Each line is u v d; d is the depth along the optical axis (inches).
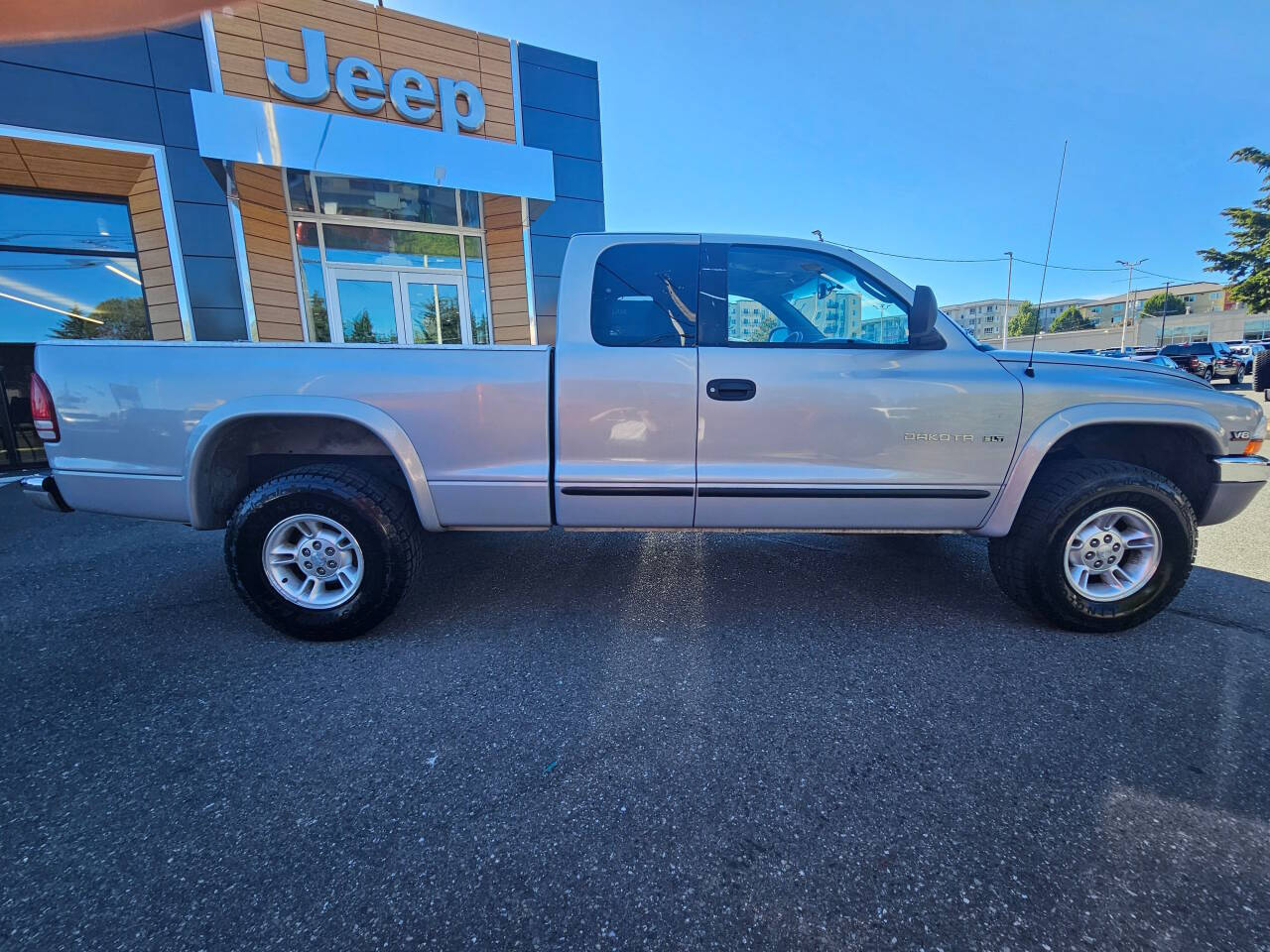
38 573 149.6
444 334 388.8
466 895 58.0
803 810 68.7
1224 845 63.2
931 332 110.5
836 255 113.2
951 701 90.0
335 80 318.0
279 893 58.1
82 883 59.2
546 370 107.7
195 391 106.0
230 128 275.0
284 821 67.5
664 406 107.0
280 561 109.0
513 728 84.4
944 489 108.7
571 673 98.7
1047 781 73.0
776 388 106.8
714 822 67.0
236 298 323.6
